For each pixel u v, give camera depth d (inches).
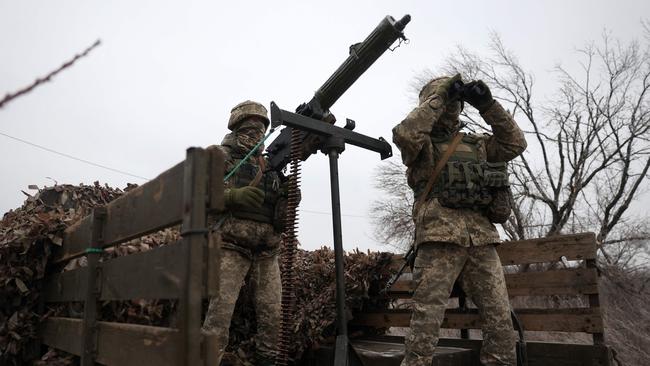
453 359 138.9
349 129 141.6
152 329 68.1
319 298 169.2
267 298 147.3
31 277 129.6
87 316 92.0
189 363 58.0
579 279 135.3
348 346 130.0
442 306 121.4
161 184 71.4
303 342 156.6
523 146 137.3
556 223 702.5
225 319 134.5
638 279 503.5
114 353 81.6
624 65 690.2
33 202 162.6
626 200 675.4
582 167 705.6
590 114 709.9
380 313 183.6
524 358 139.2
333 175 135.8
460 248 123.9
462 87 128.8
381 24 130.9
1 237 131.5
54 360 120.1
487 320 124.6
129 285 78.2
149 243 143.1
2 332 125.0
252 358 154.4
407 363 119.6
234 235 138.1
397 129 125.3
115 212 90.3
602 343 127.5
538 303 287.4
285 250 139.7
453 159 127.8
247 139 146.2
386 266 189.8
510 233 723.4
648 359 378.6
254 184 140.4
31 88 28.3
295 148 141.5
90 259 94.3
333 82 138.6
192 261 60.1
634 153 677.9
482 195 124.5
